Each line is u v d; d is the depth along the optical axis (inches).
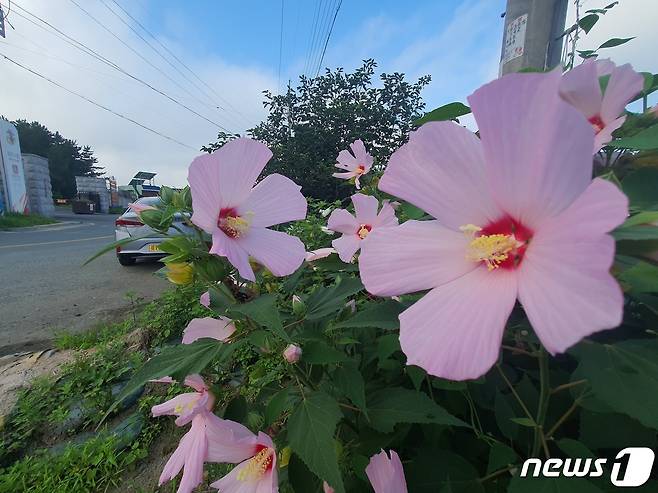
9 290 279.7
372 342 60.6
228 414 49.4
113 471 105.7
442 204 29.4
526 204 24.9
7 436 119.0
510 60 102.0
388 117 285.7
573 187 22.2
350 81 303.7
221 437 44.3
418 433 56.9
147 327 168.6
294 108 307.7
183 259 43.4
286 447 47.6
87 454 107.5
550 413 47.5
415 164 29.7
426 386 58.2
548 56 96.6
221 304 47.2
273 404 46.2
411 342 27.4
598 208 20.6
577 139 21.5
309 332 50.0
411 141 29.9
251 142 43.7
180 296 169.5
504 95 23.9
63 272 338.6
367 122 284.4
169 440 116.2
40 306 242.1
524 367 55.0
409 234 31.4
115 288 280.8
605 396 32.9
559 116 21.8
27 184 1059.3
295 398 53.1
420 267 30.2
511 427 44.9
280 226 158.6
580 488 35.0
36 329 205.2
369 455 48.4
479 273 28.1
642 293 37.1
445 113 51.7
